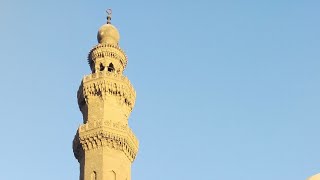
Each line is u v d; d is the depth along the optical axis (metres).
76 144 72.94
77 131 73.00
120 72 80.31
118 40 84.31
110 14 87.25
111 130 70.94
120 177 69.00
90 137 70.75
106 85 75.19
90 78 76.50
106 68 78.81
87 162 69.75
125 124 75.62
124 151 71.88
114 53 80.00
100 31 83.75
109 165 68.94
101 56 79.62
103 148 70.12
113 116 73.94
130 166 73.69
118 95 76.19
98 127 70.81
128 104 78.31
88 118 73.88
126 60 82.50
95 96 75.94
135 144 75.12
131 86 79.00
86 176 68.44
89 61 81.88
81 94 77.25
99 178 67.38
